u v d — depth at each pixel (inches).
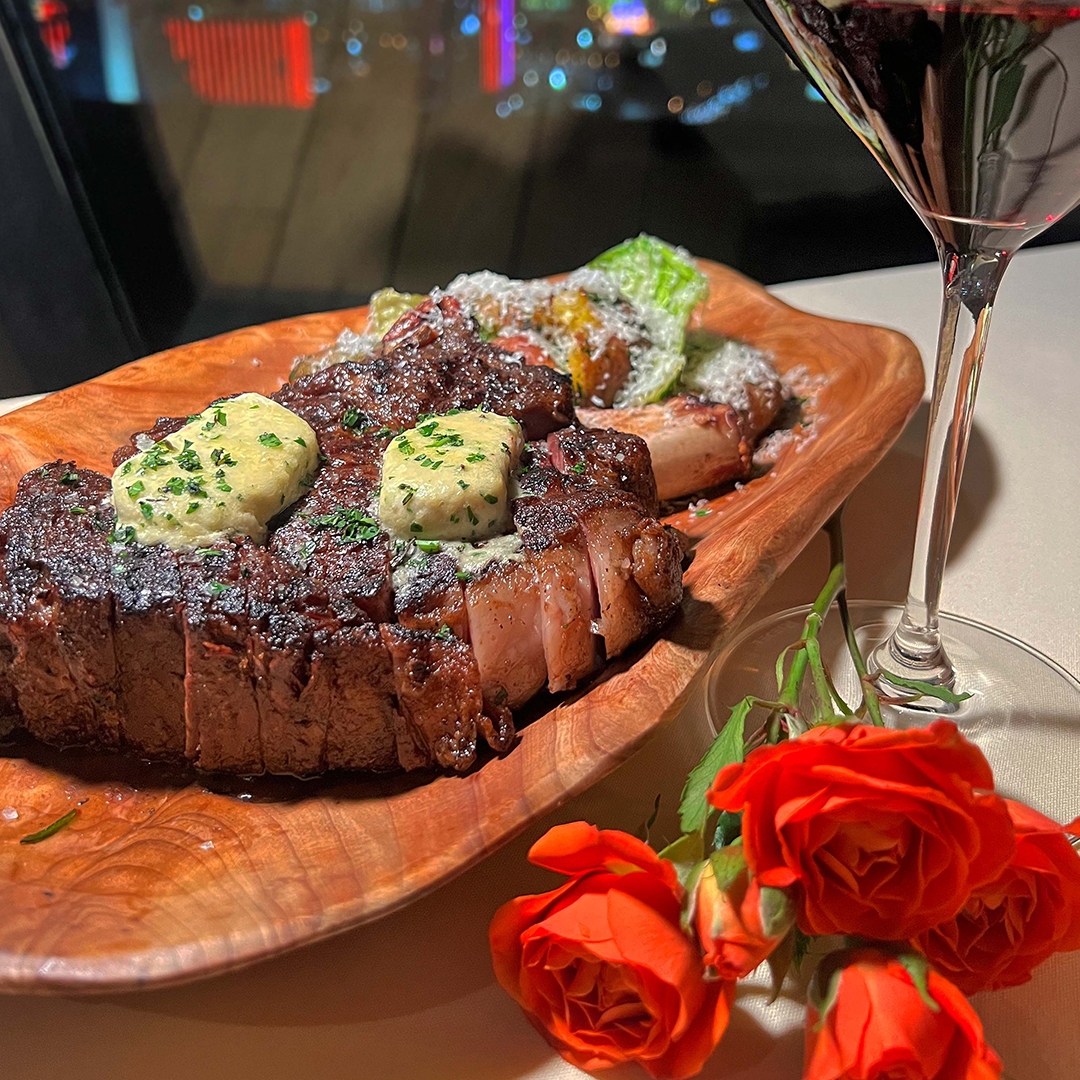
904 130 8.8
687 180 38.1
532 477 11.4
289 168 38.2
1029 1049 8.5
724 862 7.4
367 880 8.6
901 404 14.9
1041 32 7.3
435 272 34.6
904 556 14.3
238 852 9.1
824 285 22.5
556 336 16.3
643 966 7.1
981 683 11.5
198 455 10.7
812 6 8.1
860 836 7.4
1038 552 14.4
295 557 10.3
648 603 10.8
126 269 29.2
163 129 37.4
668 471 14.5
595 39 39.6
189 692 9.9
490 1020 8.8
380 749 10.1
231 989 9.0
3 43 28.5
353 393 12.8
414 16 39.5
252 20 38.0
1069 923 7.5
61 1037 8.6
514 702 10.5
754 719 10.9
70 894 8.6
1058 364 19.0
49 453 13.8
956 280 10.2
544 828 10.2
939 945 7.9
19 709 10.6
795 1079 8.3
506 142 40.3
